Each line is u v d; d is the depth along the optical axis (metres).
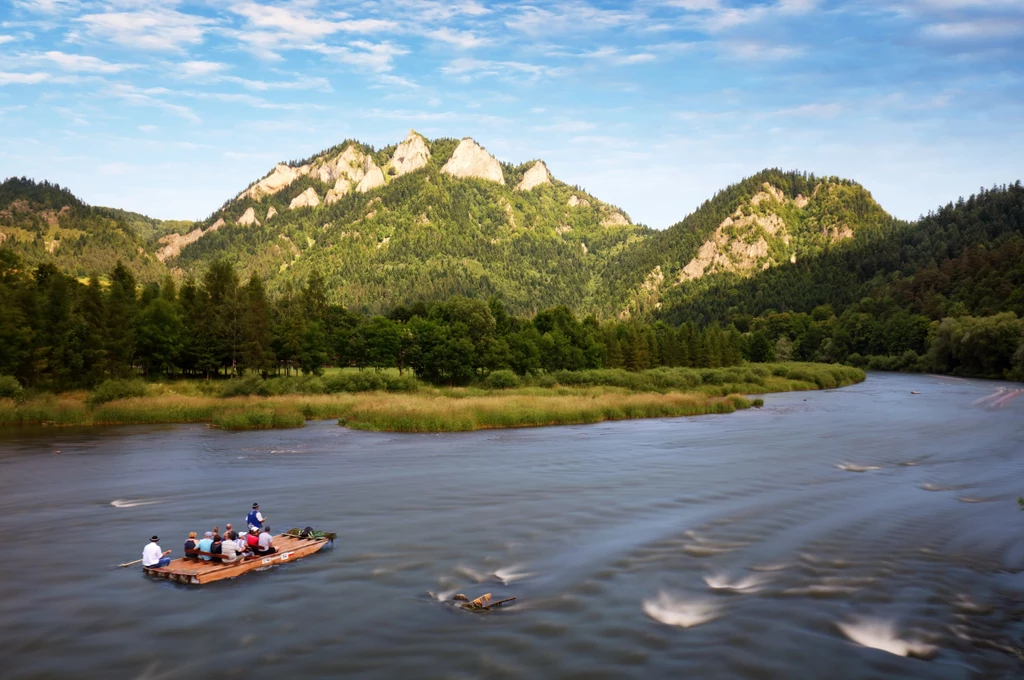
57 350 77.38
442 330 101.75
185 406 63.25
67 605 18.47
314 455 42.72
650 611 18.08
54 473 36.91
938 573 21.09
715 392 93.56
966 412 68.31
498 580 20.39
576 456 42.31
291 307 146.25
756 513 28.23
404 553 22.94
